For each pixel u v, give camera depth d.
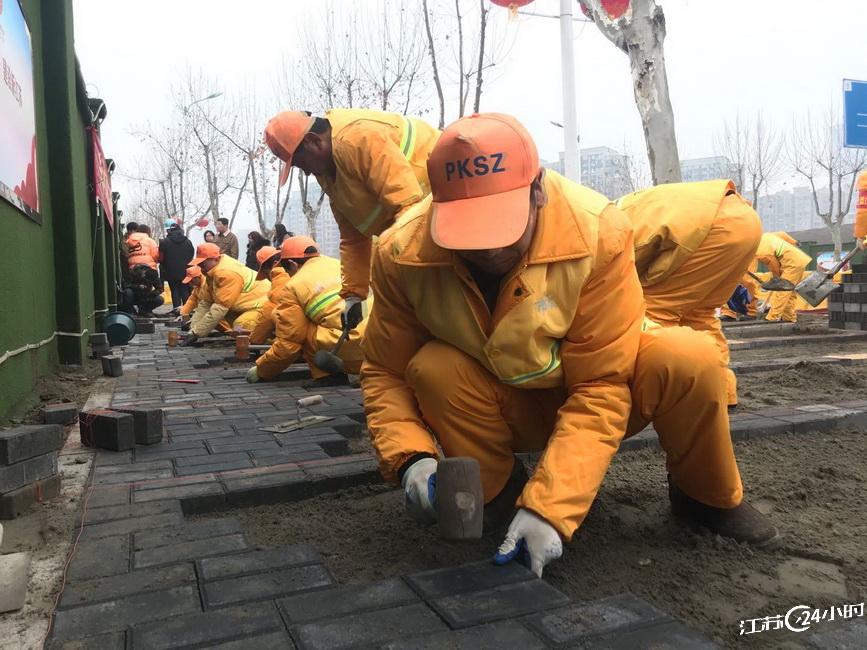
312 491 3.25
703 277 4.29
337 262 6.34
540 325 2.20
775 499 3.11
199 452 3.80
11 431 3.00
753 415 4.45
